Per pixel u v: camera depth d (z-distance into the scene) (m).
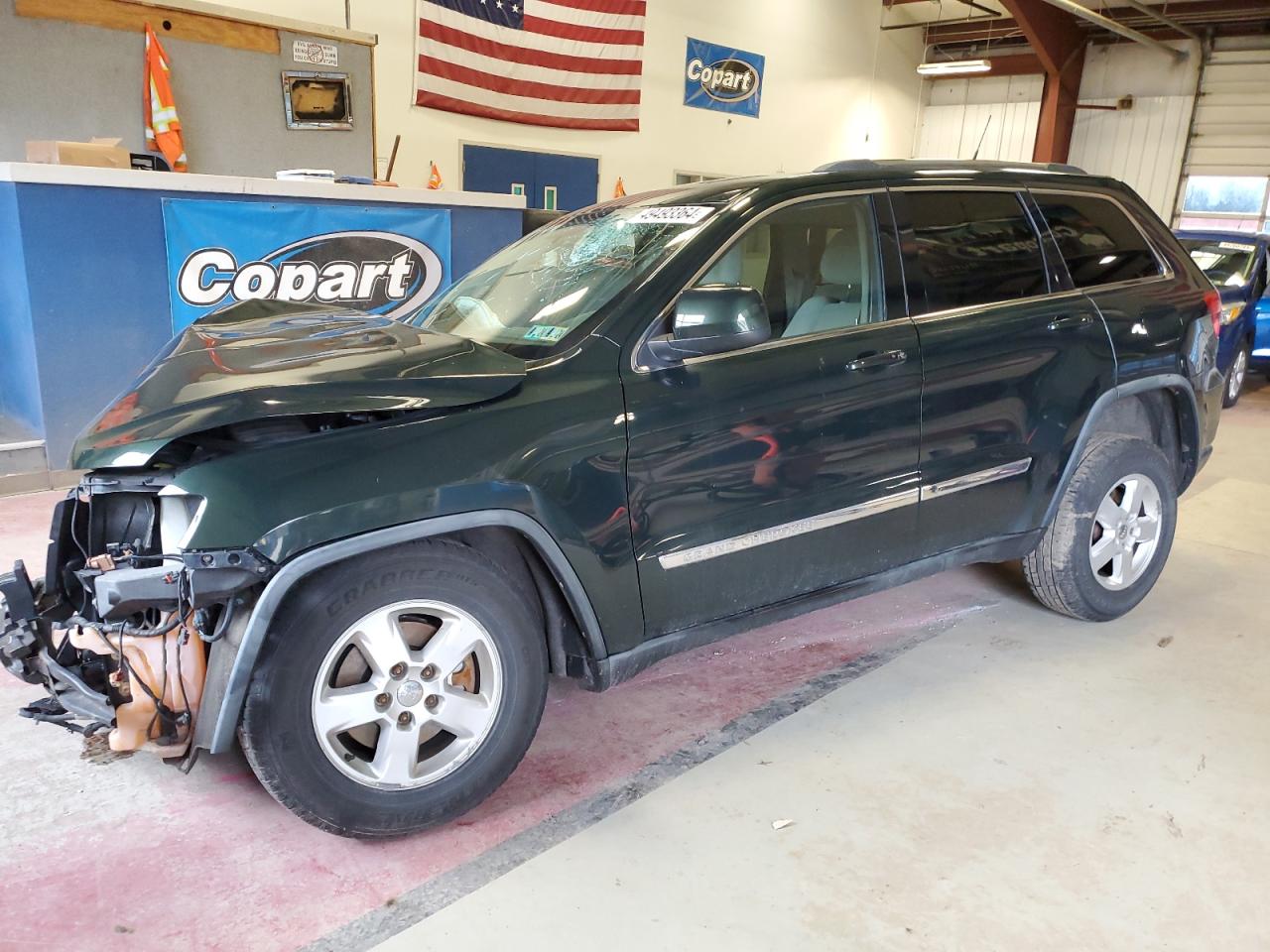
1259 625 3.61
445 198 6.66
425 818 2.24
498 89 11.79
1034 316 3.13
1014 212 3.24
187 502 1.98
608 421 2.33
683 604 2.54
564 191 13.05
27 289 5.02
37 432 5.32
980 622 3.63
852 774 2.57
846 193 2.86
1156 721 2.86
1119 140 17.75
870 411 2.76
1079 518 3.34
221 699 1.97
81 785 2.51
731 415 2.51
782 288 2.82
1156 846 2.26
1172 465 3.81
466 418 2.17
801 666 3.25
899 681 3.13
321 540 1.97
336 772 2.11
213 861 2.21
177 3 6.83
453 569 2.17
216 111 7.24
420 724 2.21
